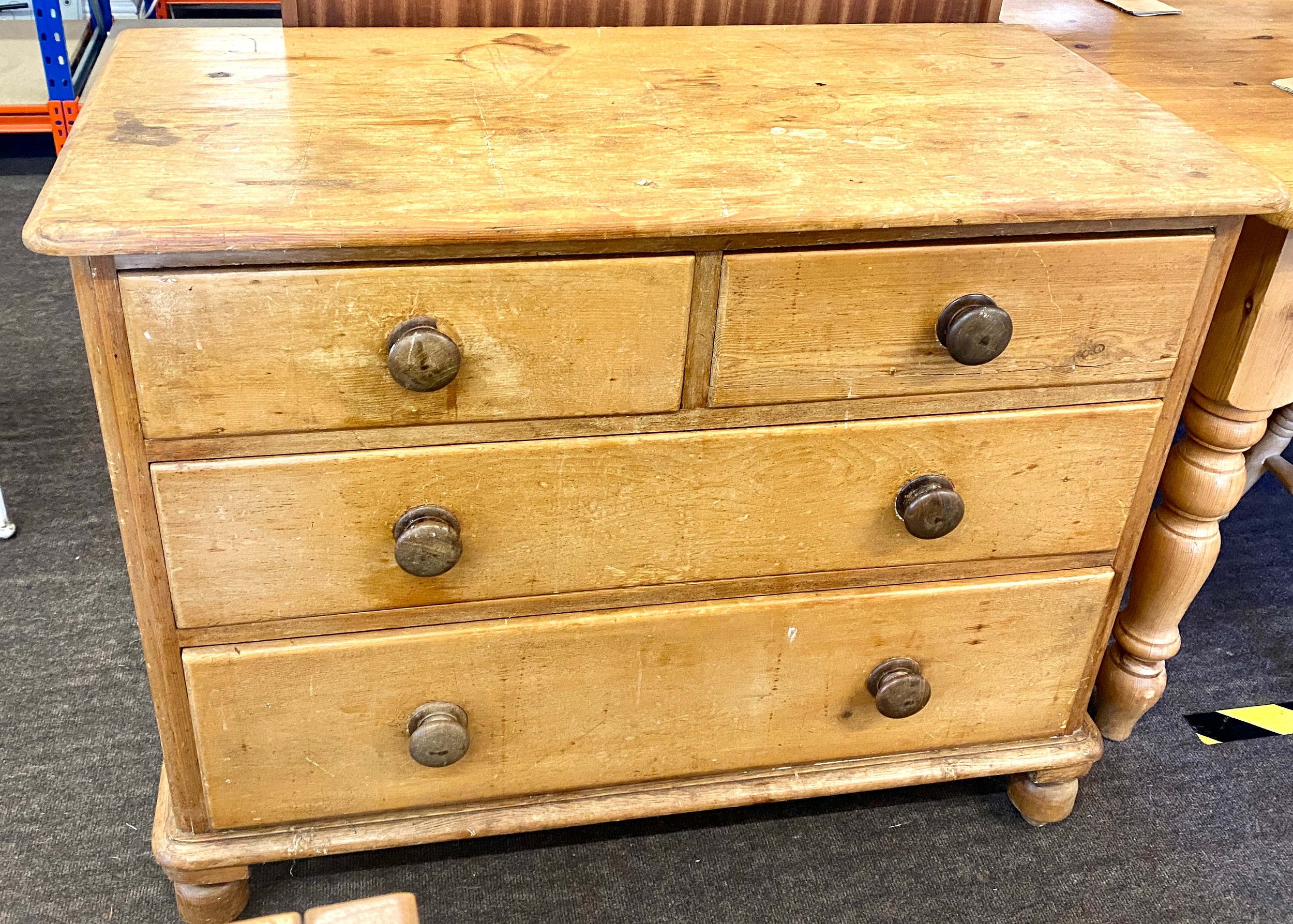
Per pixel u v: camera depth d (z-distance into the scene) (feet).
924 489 3.50
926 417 3.46
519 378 3.10
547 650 3.62
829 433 3.41
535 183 3.00
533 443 3.24
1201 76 4.55
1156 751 5.03
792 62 4.09
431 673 3.59
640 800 4.03
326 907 2.10
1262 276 3.68
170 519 3.13
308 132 3.24
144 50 3.81
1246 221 3.70
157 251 2.67
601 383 3.16
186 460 3.06
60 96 8.39
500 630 3.55
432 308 2.94
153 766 4.65
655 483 3.39
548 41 4.18
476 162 3.11
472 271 2.90
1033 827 4.65
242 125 3.25
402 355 2.85
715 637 3.74
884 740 4.17
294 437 3.09
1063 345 3.39
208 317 2.83
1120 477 3.73
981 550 3.79
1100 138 3.52
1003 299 3.26
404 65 3.84
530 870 4.37
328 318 2.89
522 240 2.83
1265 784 4.89
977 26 4.65
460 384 3.08
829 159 3.26
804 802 4.72
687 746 3.99
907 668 3.91
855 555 3.69
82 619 5.34
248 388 2.96
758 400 3.30
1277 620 5.79
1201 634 5.69
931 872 4.45
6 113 8.50
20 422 6.57
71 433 6.53
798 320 3.18
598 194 2.96
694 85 3.81
